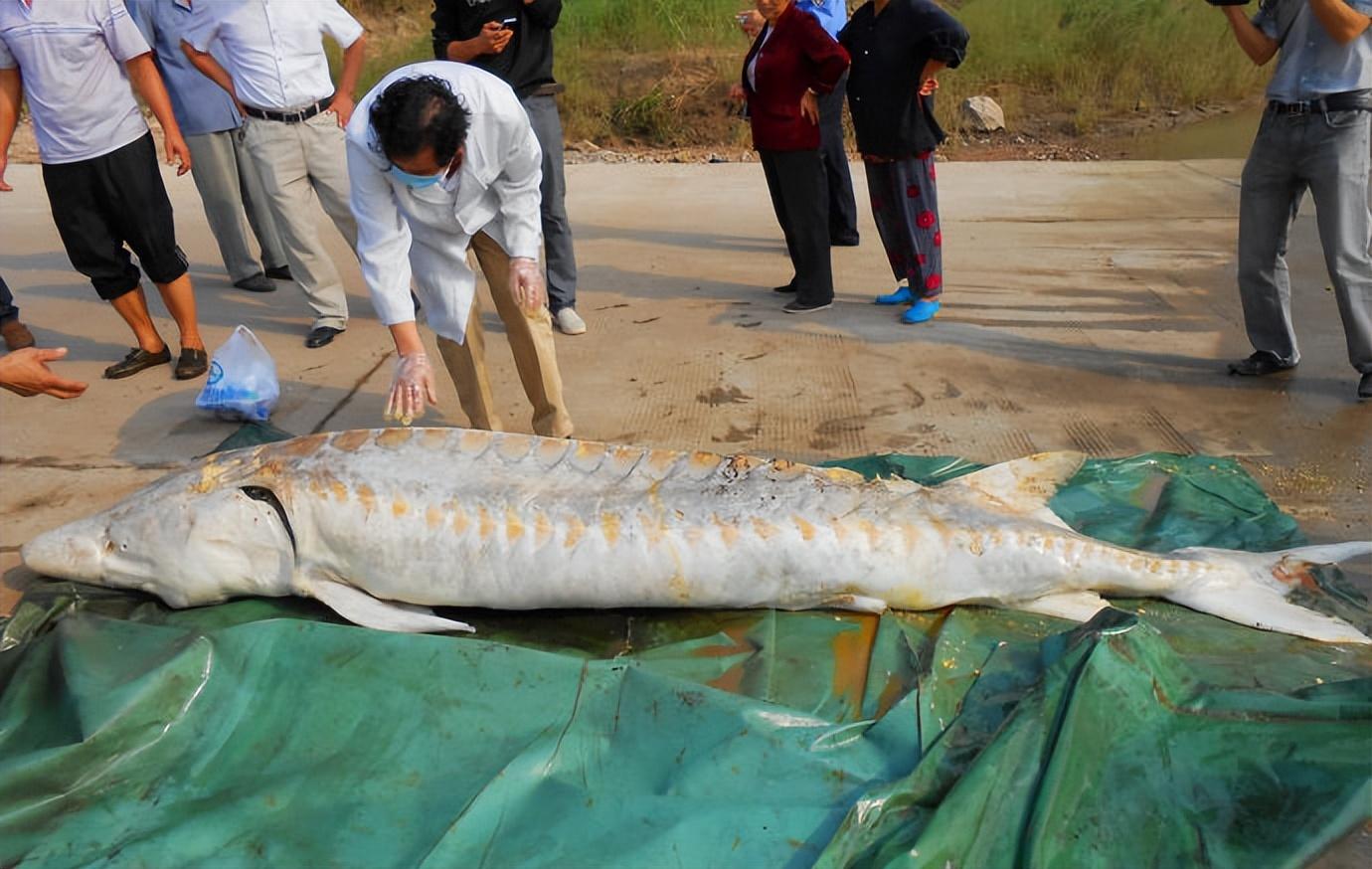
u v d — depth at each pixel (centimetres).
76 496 489
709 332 675
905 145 645
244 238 780
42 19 550
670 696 322
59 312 751
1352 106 500
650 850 276
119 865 277
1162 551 405
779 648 361
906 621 374
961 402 560
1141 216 920
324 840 287
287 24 630
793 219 683
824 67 635
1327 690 312
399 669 336
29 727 327
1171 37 1591
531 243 451
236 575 386
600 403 571
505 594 378
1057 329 661
